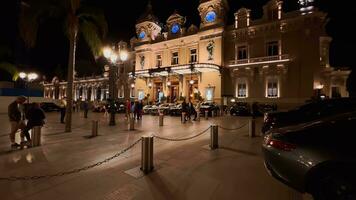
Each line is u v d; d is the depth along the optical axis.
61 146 8.89
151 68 39.94
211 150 8.22
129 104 21.41
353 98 8.30
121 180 5.26
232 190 4.70
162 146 8.94
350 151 3.31
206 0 34.16
